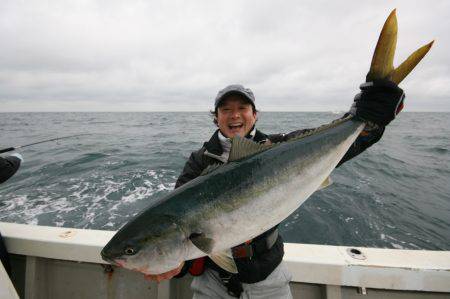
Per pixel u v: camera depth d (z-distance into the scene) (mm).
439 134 30297
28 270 2971
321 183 2057
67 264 3070
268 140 2510
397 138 25625
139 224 1904
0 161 3395
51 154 15188
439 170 11914
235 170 1895
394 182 9734
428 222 6516
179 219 1851
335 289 2533
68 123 48969
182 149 16797
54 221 6555
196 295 2383
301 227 6094
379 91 2123
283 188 1931
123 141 21312
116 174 10586
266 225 1887
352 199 7691
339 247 2773
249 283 2146
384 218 6625
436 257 2582
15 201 7797
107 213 6965
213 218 1837
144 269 1906
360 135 2332
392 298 2553
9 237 2977
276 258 2186
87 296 3014
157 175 10391
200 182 1923
